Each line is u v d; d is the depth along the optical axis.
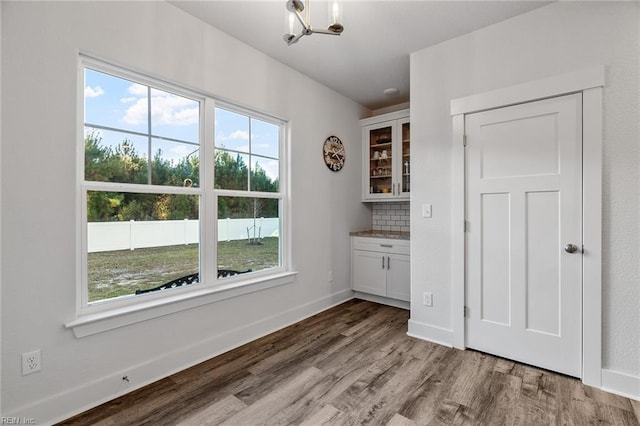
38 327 1.56
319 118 3.39
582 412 1.67
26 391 1.52
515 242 2.22
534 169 2.13
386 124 3.84
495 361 2.24
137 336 1.92
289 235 3.04
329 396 1.83
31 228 1.54
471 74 2.40
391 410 1.70
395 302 3.55
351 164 3.91
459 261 2.45
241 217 2.67
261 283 2.70
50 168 1.60
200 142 2.36
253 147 2.77
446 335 2.53
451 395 1.83
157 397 1.81
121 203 1.94
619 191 1.85
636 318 1.80
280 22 2.29
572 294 2.00
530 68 2.14
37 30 1.55
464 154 2.43
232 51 2.49
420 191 2.68
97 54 1.76
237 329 2.52
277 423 1.60
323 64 2.96
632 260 1.81
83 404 1.69
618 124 1.84
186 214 2.28
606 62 1.88
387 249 3.55
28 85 1.52
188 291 2.24
